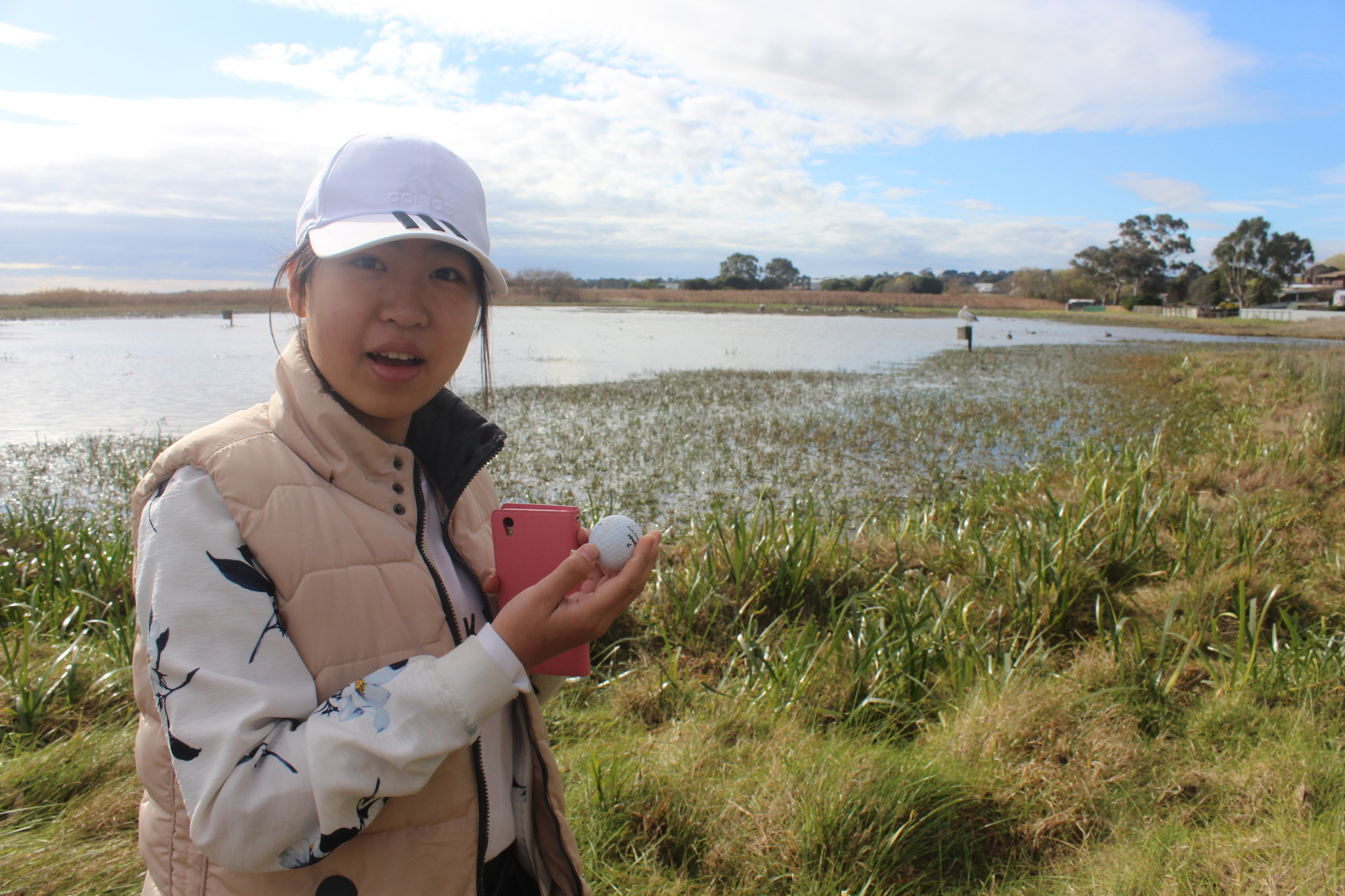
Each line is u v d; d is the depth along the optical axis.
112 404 12.42
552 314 51.00
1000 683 3.28
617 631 4.20
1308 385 11.70
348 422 1.00
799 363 20.73
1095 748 2.76
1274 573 4.47
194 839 0.83
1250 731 2.94
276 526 0.93
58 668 3.28
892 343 28.91
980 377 17.52
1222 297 75.50
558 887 1.25
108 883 2.06
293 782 0.82
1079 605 4.29
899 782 2.53
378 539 1.01
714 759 2.76
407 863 0.99
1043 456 9.00
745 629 4.09
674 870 2.31
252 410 1.07
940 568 4.85
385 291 1.01
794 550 4.57
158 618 0.86
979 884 2.30
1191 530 4.92
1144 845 2.32
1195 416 11.65
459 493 1.16
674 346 26.23
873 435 10.34
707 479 7.98
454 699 0.88
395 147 1.04
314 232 1.00
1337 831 2.25
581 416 11.70
